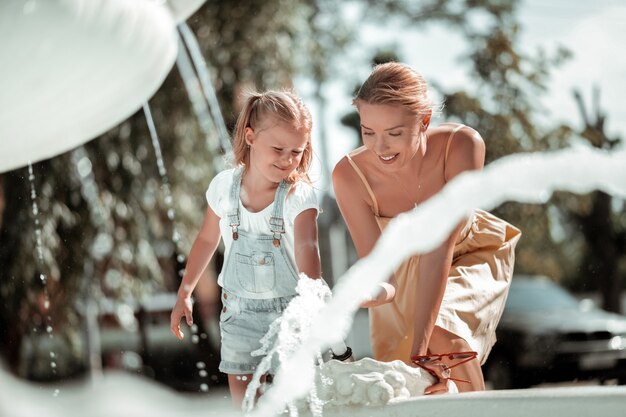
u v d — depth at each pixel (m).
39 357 9.42
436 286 2.96
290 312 2.50
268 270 3.13
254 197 3.17
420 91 2.95
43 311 9.27
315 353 2.44
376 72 2.98
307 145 3.20
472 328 3.17
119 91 2.81
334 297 2.23
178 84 9.92
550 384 8.77
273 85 10.82
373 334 3.39
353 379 2.32
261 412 2.27
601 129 16.36
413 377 2.46
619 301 19.64
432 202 2.18
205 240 3.36
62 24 2.46
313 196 3.15
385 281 2.93
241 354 3.15
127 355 10.88
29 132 2.80
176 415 2.76
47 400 7.48
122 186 9.77
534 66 16.09
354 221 3.25
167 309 11.27
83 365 10.14
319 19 15.12
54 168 9.32
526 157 2.22
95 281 9.63
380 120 2.90
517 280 10.64
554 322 9.20
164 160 10.00
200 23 10.86
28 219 9.09
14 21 2.42
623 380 7.97
